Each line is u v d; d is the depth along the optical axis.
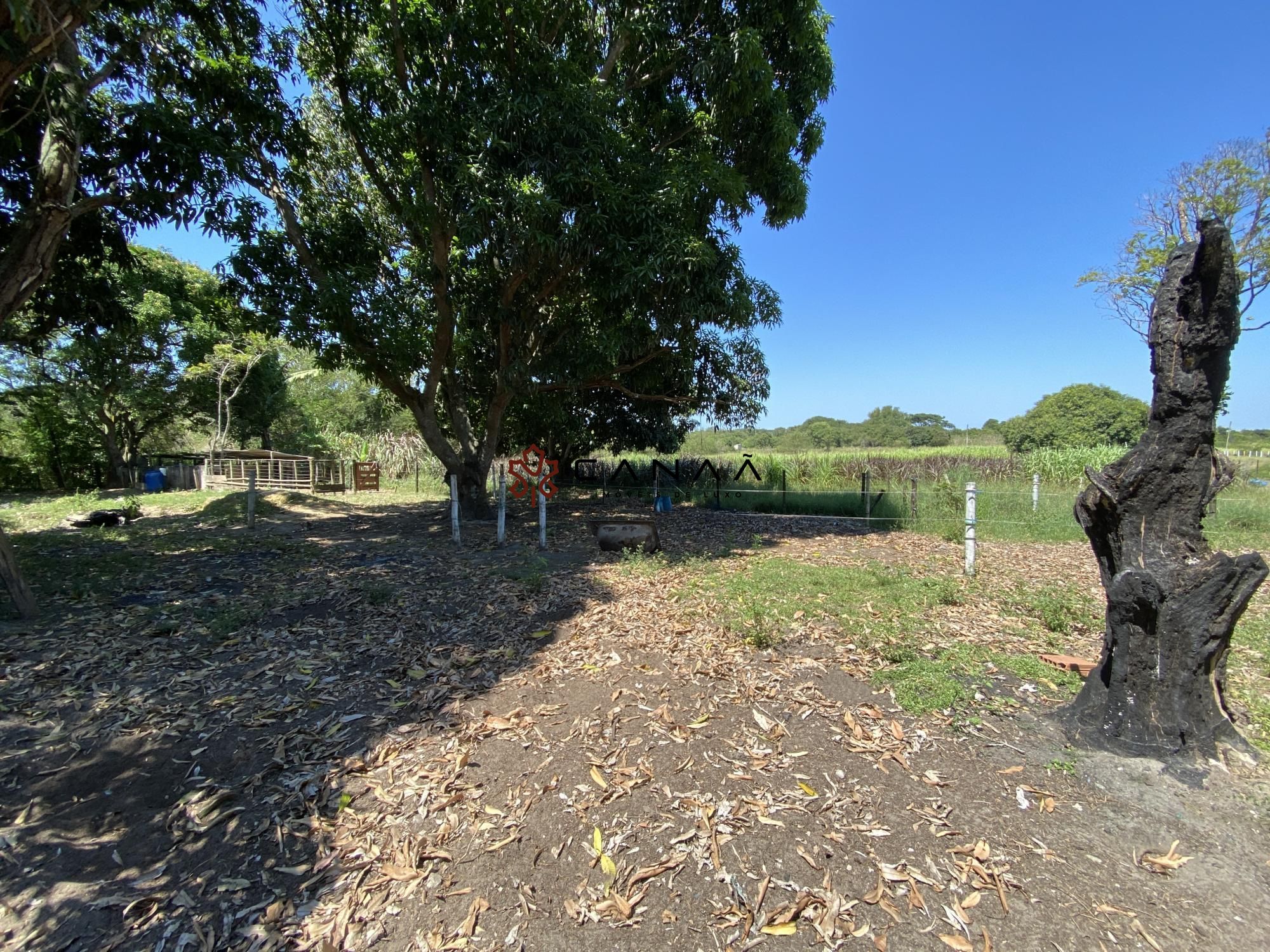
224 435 21.92
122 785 2.59
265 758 2.79
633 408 14.31
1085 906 1.85
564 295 10.27
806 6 8.18
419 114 7.23
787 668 3.61
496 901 1.93
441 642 4.25
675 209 7.33
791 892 1.93
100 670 3.79
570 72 7.33
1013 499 10.04
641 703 3.20
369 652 4.09
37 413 19.92
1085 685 2.94
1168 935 1.74
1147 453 2.68
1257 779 2.42
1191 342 2.52
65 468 22.14
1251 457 16.77
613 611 4.81
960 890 1.92
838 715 3.04
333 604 5.25
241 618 4.75
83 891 2.00
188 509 13.30
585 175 6.99
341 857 2.15
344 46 8.07
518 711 3.17
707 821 2.26
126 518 11.66
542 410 12.52
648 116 9.37
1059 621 4.28
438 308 9.25
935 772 2.54
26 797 2.50
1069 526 8.36
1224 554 2.49
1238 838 2.12
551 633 4.36
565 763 2.66
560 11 7.68
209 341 19.69
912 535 8.77
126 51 5.69
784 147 8.92
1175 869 1.99
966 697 3.19
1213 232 2.32
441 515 11.83
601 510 12.63
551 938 1.78
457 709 3.22
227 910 1.92
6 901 1.96
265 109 7.53
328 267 8.94
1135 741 2.61
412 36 7.26
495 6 7.15
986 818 2.25
